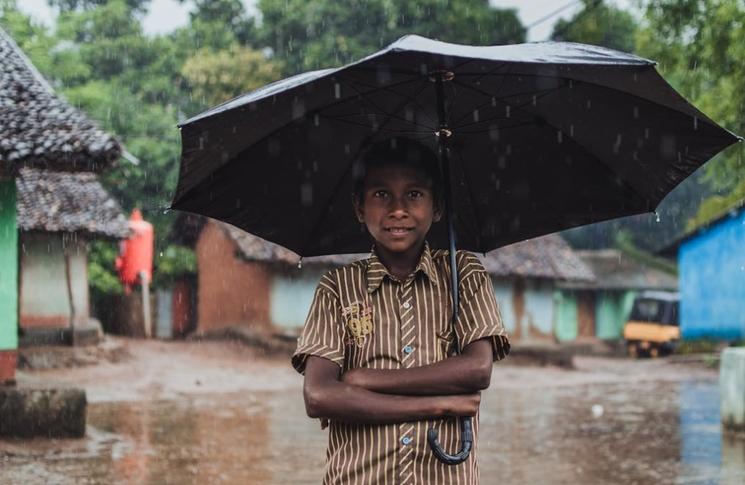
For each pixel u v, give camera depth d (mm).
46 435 11828
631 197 2994
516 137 2908
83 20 39000
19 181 24250
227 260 30984
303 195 2965
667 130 2689
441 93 2641
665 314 39125
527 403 18578
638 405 18125
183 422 14570
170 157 34438
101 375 21469
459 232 3221
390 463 2402
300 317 29578
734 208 28812
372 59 2195
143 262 30438
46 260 23391
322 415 2418
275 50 37625
